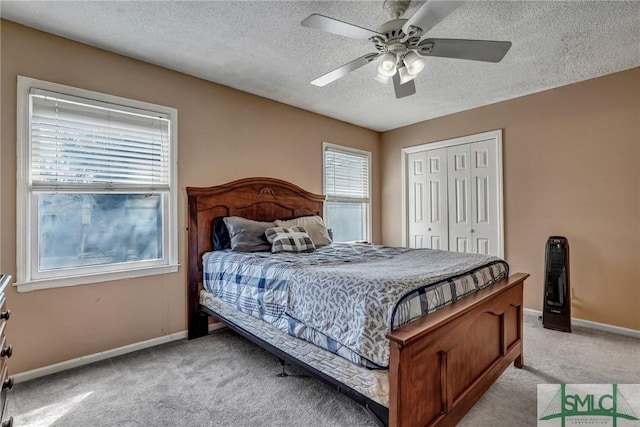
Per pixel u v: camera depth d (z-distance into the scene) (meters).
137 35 2.36
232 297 2.47
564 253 3.11
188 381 2.14
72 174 2.42
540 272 3.49
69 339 2.36
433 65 2.87
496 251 3.84
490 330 1.95
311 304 1.76
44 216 2.33
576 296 3.24
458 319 1.62
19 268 2.17
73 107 2.42
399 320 1.41
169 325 2.85
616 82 3.02
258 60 2.76
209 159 3.17
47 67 2.30
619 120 3.00
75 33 2.32
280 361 2.44
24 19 2.15
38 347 2.23
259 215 3.48
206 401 1.91
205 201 3.07
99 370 2.30
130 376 2.21
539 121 3.50
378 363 1.41
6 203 2.14
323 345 1.67
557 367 2.31
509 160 3.74
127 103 2.67
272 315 2.04
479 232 3.99
